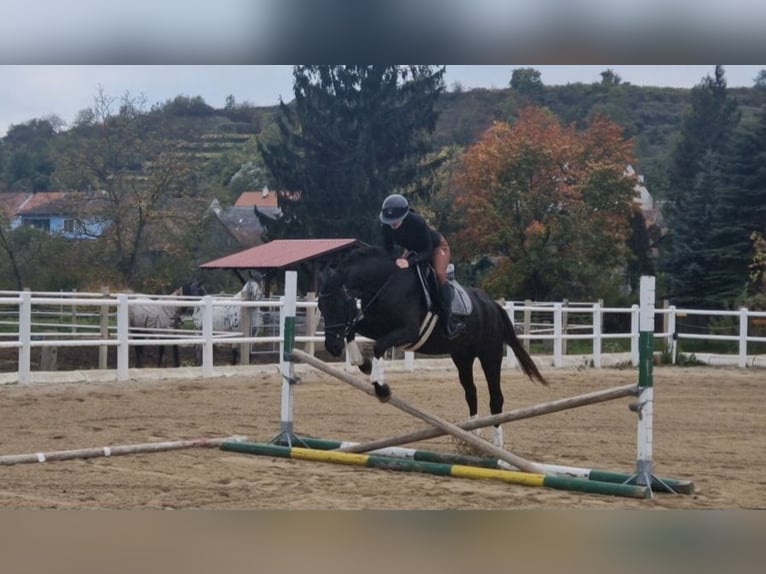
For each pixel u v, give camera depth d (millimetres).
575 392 16750
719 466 9750
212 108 93938
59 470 8664
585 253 43062
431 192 46969
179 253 42875
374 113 43969
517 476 8398
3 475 8367
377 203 43188
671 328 23750
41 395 14148
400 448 9742
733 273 40000
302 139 44406
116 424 11852
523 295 43688
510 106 79750
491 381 10500
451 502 7684
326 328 9289
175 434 11258
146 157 43750
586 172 43750
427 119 45250
